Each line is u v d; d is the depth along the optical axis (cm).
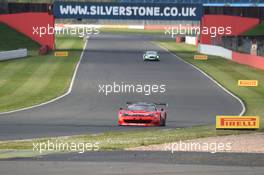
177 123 13388
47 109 15925
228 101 18162
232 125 11138
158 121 12838
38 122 13150
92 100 18025
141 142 9425
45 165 7388
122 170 7119
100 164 7475
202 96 19312
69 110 15750
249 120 11100
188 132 10881
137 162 7638
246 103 17725
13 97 18400
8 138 10344
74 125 12669
